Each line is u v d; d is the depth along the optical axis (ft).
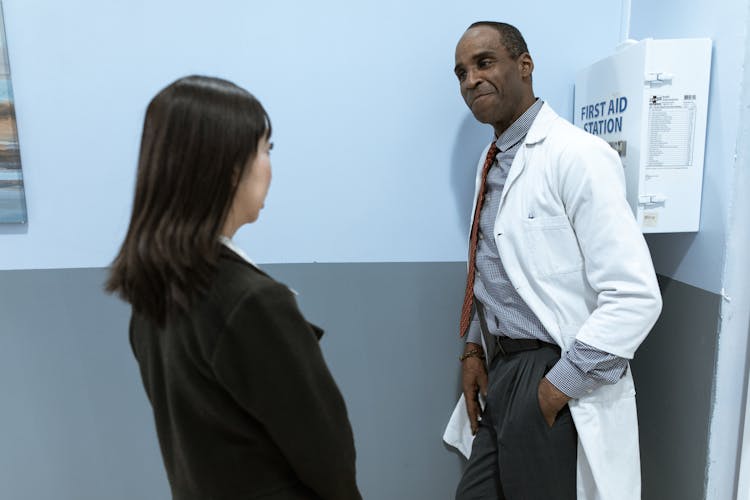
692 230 3.66
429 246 4.52
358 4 4.12
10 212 4.11
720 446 3.64
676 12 3.73
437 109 4.32
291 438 1.99
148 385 2.22
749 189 3.32
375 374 4.70
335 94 4.23
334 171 4.34
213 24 4.06
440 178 4.42
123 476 4.66
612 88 3.78
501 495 4.17
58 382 4.46
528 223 3.49
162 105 1.87
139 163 1.91
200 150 1.82
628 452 3.59
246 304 1.84
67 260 4.29
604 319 3.21
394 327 4.63
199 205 1.84
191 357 1.89
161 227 1.83
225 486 2.03
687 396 3.84
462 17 4.20
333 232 4.43
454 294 4.61
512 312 3.75
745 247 3.38
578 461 3.57
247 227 4.36
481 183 3.96
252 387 1.89
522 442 3.60
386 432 4.81
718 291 3.49
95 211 4.24
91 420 4.55
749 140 3.24
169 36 4.05
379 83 4.25
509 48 3.53
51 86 4.04
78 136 4.13
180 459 2.12
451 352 4.71
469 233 4.52
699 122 3.52
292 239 4.41
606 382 3.30
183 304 1.83
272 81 4.17
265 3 4.07
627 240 3.18
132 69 4.07
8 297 4.30
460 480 4.68
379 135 4.32
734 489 3.71
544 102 3.71
